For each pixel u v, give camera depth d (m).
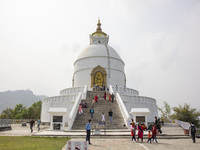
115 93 31.75
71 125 20.83
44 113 34.25
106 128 20.50
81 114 24.05
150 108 33.97
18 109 81.88
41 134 17.28
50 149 10.98
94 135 16.48
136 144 13.48
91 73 40.94
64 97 31.91
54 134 17.17
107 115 23.88
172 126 30.47
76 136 16.38
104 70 41.12
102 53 43.03
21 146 11.81
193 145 13.38
